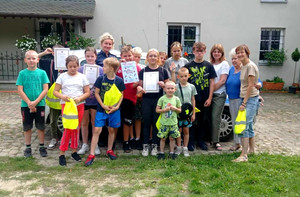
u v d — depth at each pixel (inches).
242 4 479.2
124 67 174.1
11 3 431.8
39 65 193.3
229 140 218.4
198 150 195.8
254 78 166.1
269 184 140.8
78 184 140.4
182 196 129.4
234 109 182.4
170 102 169.6
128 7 460.4
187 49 485.7
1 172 151.9
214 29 481.1
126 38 466.9
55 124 190.2
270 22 489.7
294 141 221.0
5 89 435.8
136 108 188.7
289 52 503.8
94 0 458.3
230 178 145.3
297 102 396.8
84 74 176.4
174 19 470.9
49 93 183.2
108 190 134.9
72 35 440.8
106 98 164.7
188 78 187.8
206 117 192.9
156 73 174.4
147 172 154.7
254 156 177.5
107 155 179.2
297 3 489.4
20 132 226.4
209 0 472.1
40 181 142.7
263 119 295.1
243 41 489.4
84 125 181.8
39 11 400.8
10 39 462.9
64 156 166.1
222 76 188.5
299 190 135.4
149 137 191.8
